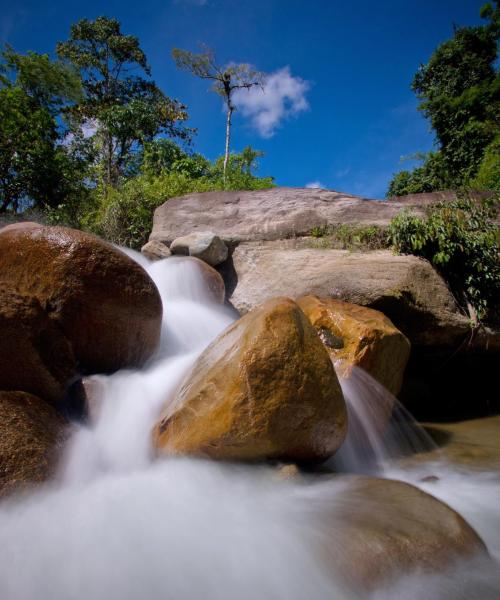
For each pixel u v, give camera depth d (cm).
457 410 579
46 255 366
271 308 286
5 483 250
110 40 2561
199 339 530
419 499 228
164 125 2461
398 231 616
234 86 1756
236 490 253
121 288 377
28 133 1684
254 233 754
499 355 582
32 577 184
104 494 258
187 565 187
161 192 1084
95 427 332
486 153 1227
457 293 574
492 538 230
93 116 2409
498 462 360
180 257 671
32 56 1961
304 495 246
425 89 2098
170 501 242
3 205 1675
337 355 386
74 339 369
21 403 305
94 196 1697
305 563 182
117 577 182
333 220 723
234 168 1611
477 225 618
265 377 263
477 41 1962
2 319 311
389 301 519
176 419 290
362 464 347
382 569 176
